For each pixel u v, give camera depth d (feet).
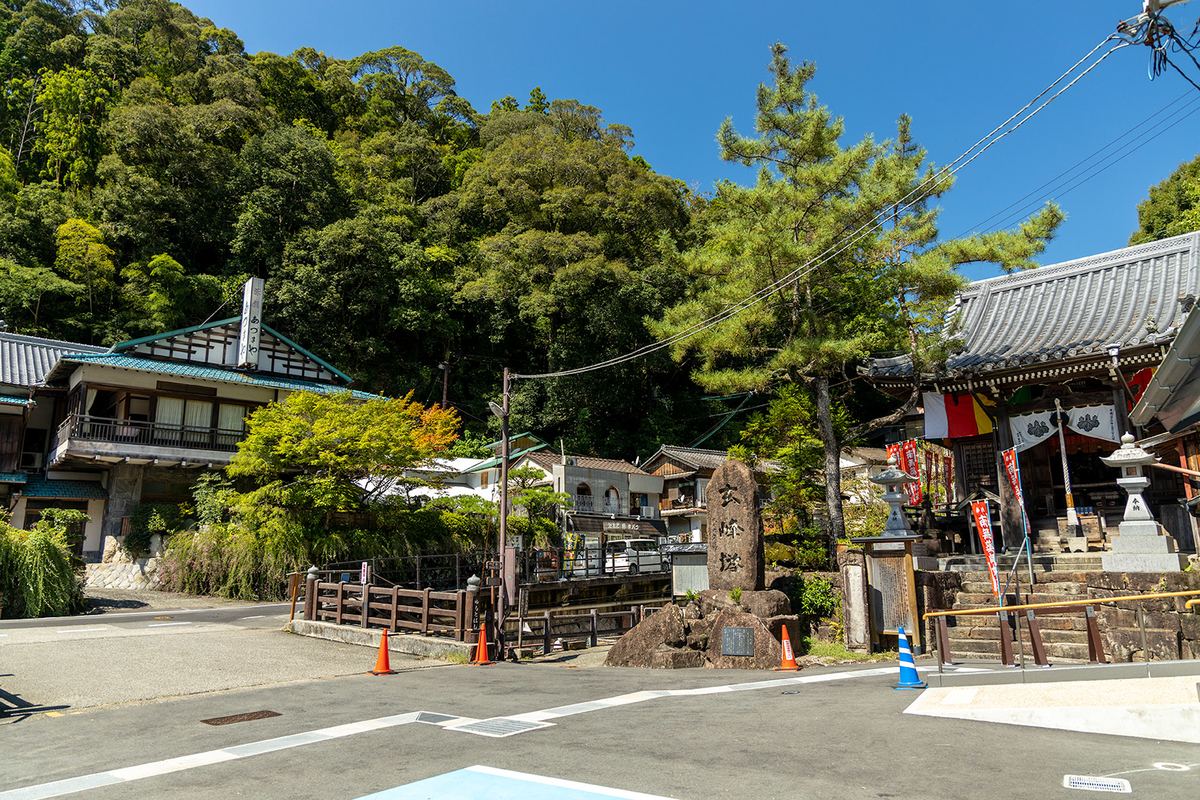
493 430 142.92
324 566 73.61
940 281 52.54
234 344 99.09
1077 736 20.92
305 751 21.08
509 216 155.74
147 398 90.38
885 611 41.37
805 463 64.03
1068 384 53.93
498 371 157.58
